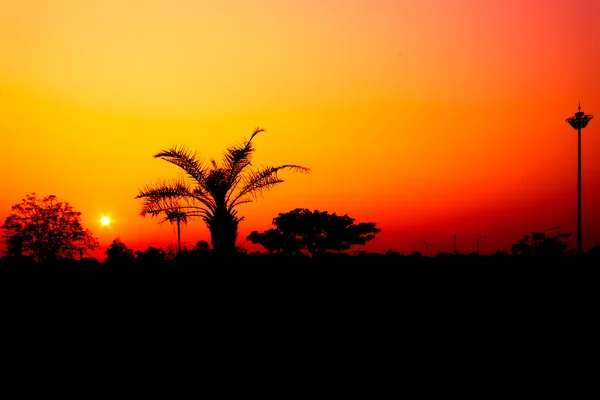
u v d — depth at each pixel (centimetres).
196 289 4112
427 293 3197
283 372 1273
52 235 4450
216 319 2181
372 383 1152
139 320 2189
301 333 1839
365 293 3256
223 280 2112
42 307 2612
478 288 3422
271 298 3158
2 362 1411
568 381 1141
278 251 6969
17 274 3434
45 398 1068
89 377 1241
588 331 1780
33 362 1412
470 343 1608
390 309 2470
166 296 3497
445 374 1221
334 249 6825
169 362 1408
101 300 3148
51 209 4531
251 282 4116
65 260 4575
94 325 2075
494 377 1184
